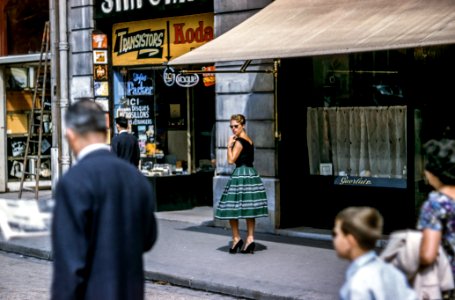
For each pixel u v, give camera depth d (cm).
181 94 1404
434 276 430
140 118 1446
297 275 856
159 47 1369
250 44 972
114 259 378
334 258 950
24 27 1689
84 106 398
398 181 1063
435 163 442
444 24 823
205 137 1395
